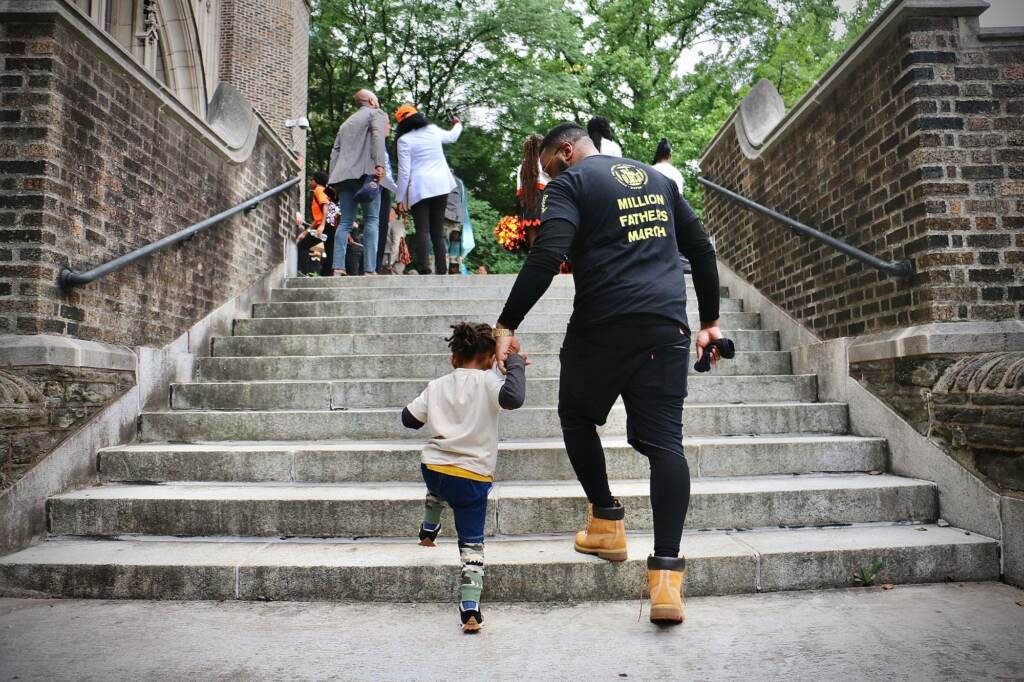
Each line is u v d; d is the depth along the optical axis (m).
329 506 3.26
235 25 16.58
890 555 2.97
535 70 21.30
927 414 3.54
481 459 2.63
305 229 8.64
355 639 2.43
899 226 3.81
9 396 3.10
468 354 2.81
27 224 3.42
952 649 2.27
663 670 2.14
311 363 4.98
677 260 2.67
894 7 3.70
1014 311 3.52
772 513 3.33
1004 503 3.02
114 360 3.92
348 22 22.09
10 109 3.45
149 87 4.31
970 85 3.64
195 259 5.11
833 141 4.58
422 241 7.36
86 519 3.28
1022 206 3.57
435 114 22.72
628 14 22.92
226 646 2.36
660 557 2.49
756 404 4.49
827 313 4.72
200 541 3.24
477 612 2.48
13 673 2.13
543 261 2.48
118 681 2.08
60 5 3.45
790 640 2.37
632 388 2.55
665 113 20.53
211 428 4.16
